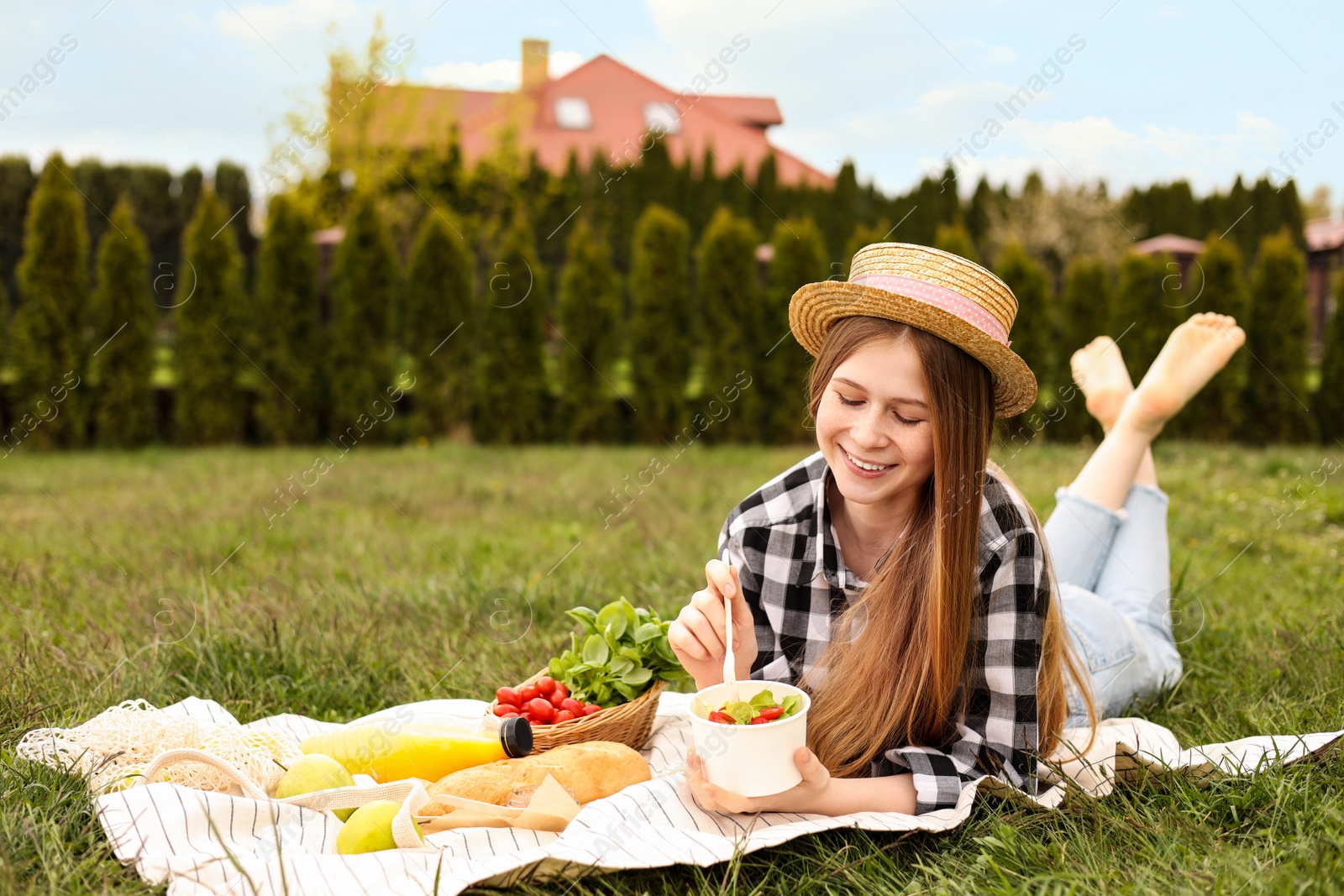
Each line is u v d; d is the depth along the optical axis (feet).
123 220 30.58
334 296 31.63
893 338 5.86
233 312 31.19
